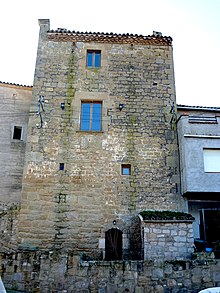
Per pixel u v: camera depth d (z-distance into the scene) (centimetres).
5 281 1191
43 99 1647
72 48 1767
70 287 1150
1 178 1733
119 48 1786
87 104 1675
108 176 1536
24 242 1415
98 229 1452
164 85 1727
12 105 1892
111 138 1602
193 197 1539
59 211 1467
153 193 1524
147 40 1808
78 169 1538
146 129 1634
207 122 1590
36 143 1566
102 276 1152
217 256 1251
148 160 1577
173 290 1132
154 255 1280
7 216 1468
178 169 1571
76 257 1181
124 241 1438
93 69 1730
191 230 1319
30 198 1477
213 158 1548
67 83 1691
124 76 1728
